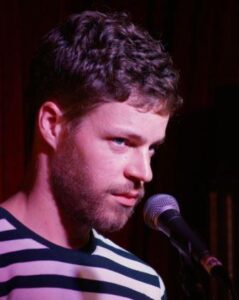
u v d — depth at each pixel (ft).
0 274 11.14
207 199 24.44
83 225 11.98
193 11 25.66
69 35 11.64
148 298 12.62
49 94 11.62
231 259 21.93
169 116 11.45
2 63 22.00
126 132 10.89
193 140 25.49
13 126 22.09
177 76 11.41
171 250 25.34
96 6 23.57
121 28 11.40
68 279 11.48
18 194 12.25
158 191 25.40
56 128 11.54
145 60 10.95
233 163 22.44
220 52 25.86
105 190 11.10
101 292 11.85
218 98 23.09
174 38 25.38
